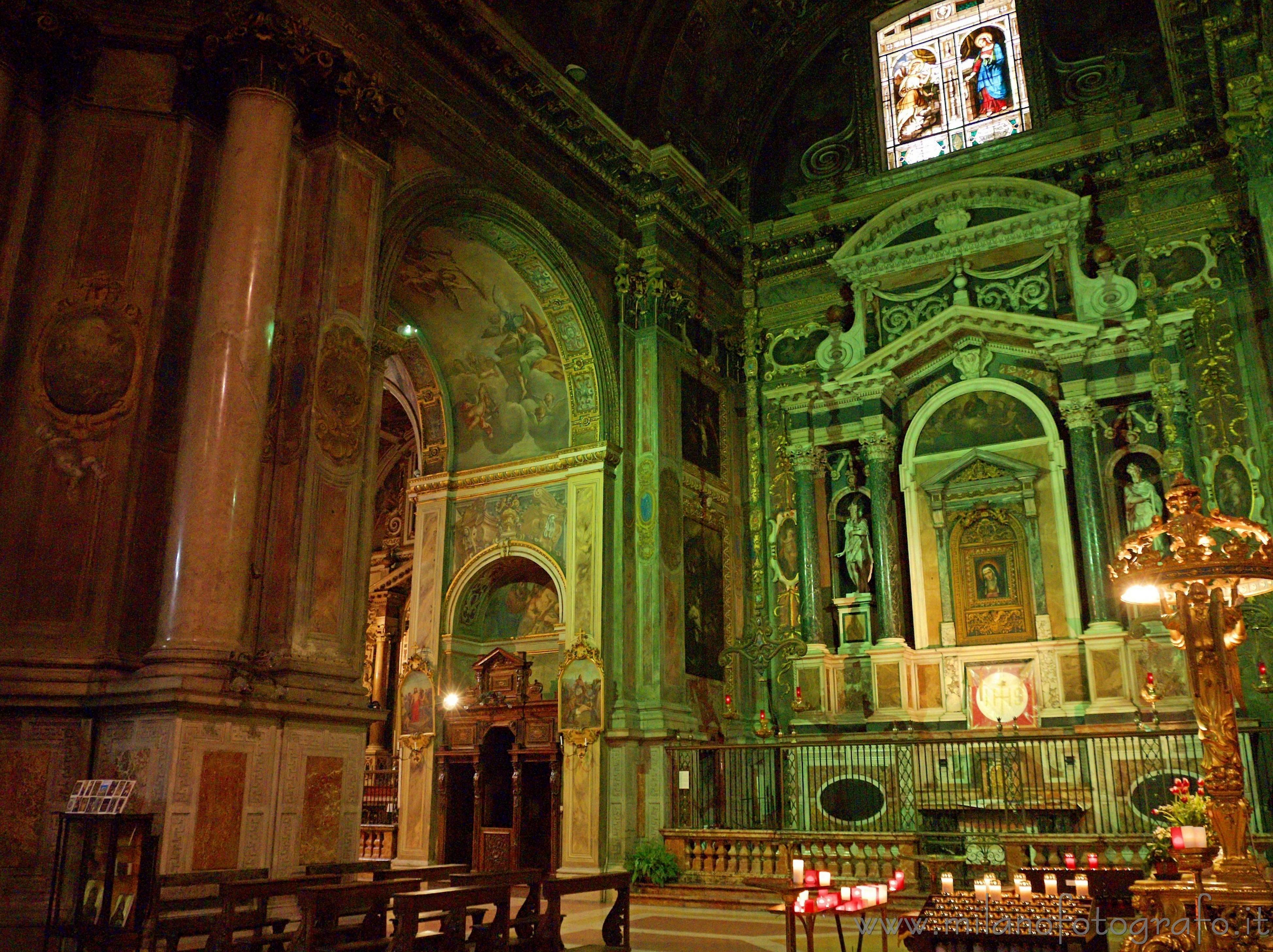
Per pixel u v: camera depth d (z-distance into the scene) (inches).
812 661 697.0
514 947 342.6
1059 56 737.0
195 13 452.8
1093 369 667.4
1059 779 602.2
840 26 824.3
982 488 690.2
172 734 352.5
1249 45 543.2
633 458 681.0
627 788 601.9
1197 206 661.3
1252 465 612.1
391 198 519.2
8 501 392.8
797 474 743.7
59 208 422.0
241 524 390.0
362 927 342.6
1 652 378.0
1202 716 279.6
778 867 543.8
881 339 743.1
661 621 644.7
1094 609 630.5
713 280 776.3
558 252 642.2
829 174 795.4
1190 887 264.5
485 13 562.9
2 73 411.8
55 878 315.9
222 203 423.8
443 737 676.1
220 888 317.4
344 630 427.8
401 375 760.3
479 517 701.9
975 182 713.0
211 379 398.9
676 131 749.3
